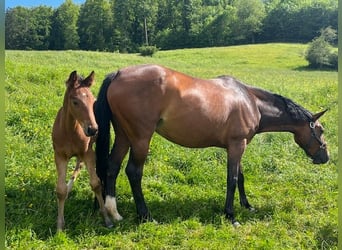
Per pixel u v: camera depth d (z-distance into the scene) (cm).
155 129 542
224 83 582
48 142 723
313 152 654
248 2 8156
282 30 7994
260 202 624
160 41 8125
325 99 1209
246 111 580
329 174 734
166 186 644
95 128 461
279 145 855
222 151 779
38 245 457
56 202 556
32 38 6688
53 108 855
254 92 614
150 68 529
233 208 587
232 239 503
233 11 8144
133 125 521
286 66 3816
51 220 514
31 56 2375
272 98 621
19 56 2244
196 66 3108
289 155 809
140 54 4409
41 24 6788
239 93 583
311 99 1224
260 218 577
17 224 491
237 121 572
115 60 2766
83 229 499
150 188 631
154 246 475
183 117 536
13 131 741
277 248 486
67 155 497
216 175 695
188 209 576
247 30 8075
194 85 545
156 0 8106
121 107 518
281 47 5247
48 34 6819
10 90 927
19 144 693
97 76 1265
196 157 740
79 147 496
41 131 751
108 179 534
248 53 4559
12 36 6625
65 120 479
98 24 7206
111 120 545
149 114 519
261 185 687
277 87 1442
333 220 558
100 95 530
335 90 1302
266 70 3169
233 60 3978
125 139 547
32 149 690
